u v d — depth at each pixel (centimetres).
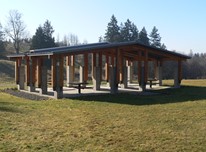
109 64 2791
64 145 865
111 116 1240
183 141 881
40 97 1916
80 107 1491
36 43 6344
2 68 5072
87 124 1098
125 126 1059
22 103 1627
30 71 2295
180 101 1681
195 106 1455
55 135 958
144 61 2341
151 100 1747
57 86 1878
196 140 888
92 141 898
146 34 7838
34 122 1131
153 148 833
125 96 1939
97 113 1315
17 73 2477
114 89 2120
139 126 1056
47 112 1349
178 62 2620
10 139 912
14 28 7200
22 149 828
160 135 941
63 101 1712
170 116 1210
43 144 870
